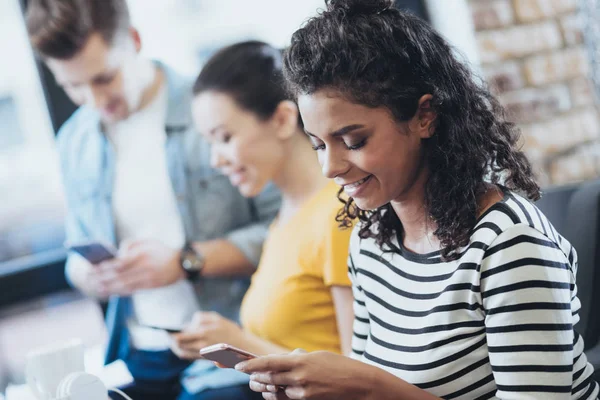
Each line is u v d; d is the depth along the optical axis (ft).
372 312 3.71
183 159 7.37
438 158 3.28
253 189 6.28
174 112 7.41
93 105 7.39
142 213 7.45
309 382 3.15
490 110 3.39
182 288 7.33
